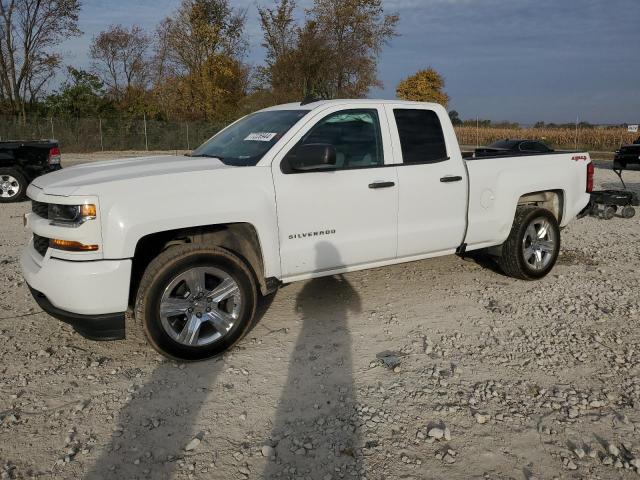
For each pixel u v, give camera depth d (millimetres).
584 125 43281
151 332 3951
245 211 4188
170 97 41719
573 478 2889
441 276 6281
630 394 3705
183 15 39844
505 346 4438
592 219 10367
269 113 5227
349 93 33250
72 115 39594
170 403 3596
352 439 3211
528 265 5961
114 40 47281
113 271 3779
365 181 4773
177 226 3959
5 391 3727
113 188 3816
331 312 5164
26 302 5426
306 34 32156
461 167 5375
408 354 4293
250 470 2953
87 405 3564
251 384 3840
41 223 3984
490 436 3238
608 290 5809
